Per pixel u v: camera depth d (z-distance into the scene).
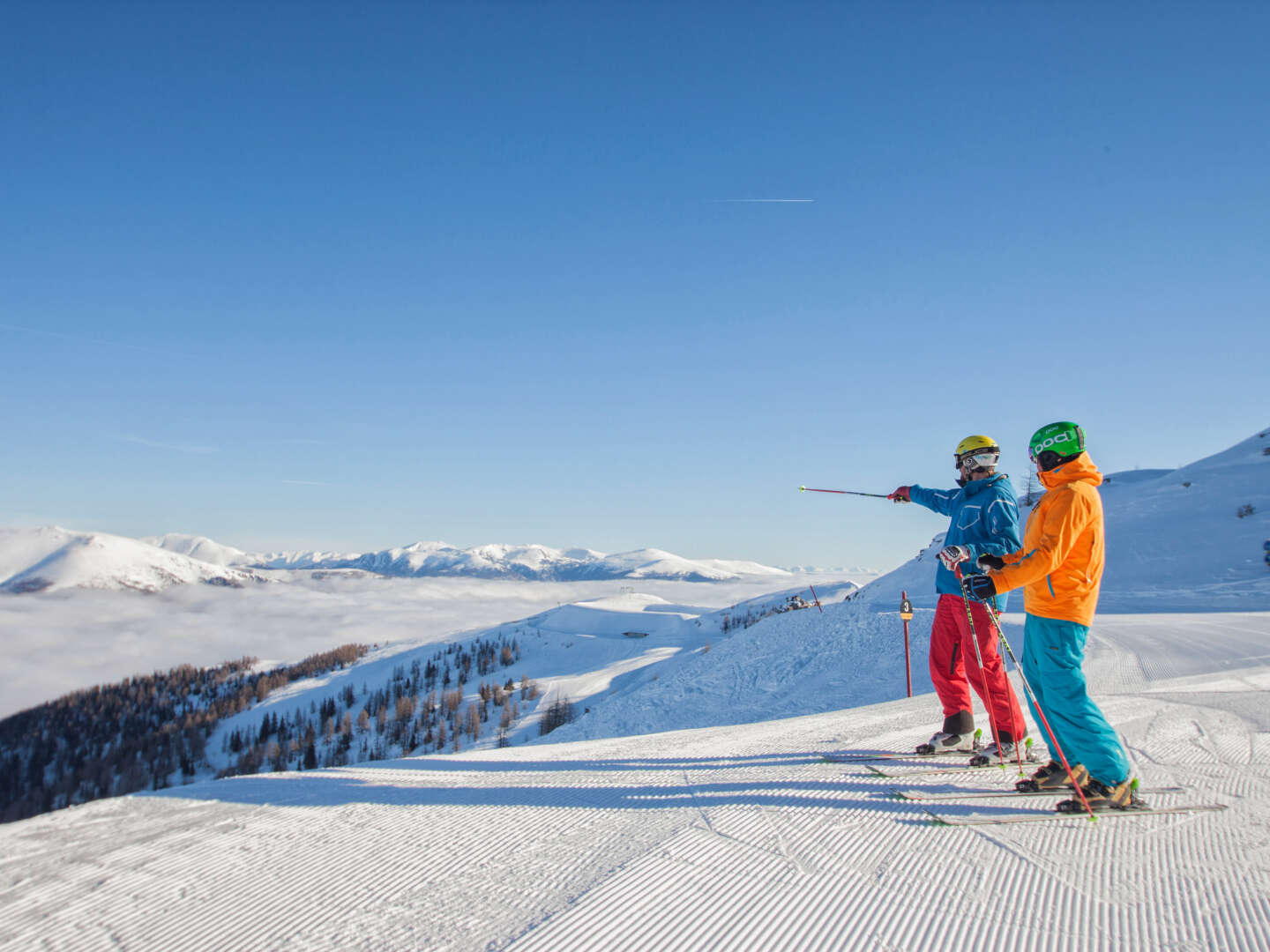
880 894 2.65
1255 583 30.25
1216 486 51.34
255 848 3.08
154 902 2.54
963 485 4.88
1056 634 3.68
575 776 4.43
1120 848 3.10
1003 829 3.34
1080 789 3.64
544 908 2.52
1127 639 14.79
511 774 4.53
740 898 2.61
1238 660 11.34
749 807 3.68
